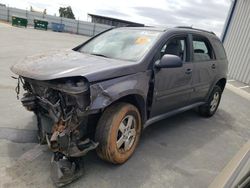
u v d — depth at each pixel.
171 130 4.89
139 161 3.60
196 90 4.93
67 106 2.88
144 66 3.53
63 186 2.88
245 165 1.89
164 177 3.33
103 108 2.87
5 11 42.59
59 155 2.99
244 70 12.74
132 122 3.49
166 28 4.32
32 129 4.07
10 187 2.75
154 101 3.85
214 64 5.38
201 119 5.80
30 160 3.26
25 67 3.19
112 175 3.21
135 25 4.90
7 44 14.38
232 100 8.39
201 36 4.99
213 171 3.64
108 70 3.02
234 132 5.30
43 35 24.97
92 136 3.20
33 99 3.34
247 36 12.84
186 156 3.96
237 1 14.32
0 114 4.50
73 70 2.89
